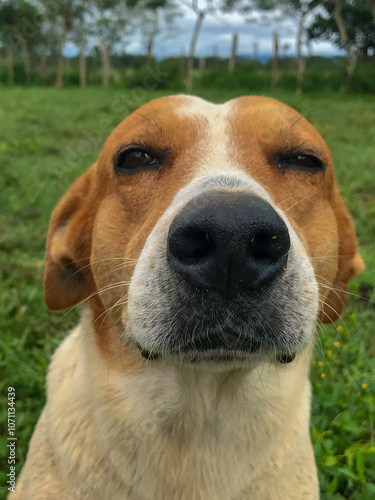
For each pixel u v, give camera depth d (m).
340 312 0.26
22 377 0.31
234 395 0.19
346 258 0.25
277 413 0.20
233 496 0.20
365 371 0.31
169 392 0.19
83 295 0.26
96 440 0.20
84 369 0.21
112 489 0.20
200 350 0.14
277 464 0.20
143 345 0.15
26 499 0.21
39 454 0.22
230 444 0.19
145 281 0.15
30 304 0.39
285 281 0.14
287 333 0.14
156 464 0.19
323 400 0.29
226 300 0.13
